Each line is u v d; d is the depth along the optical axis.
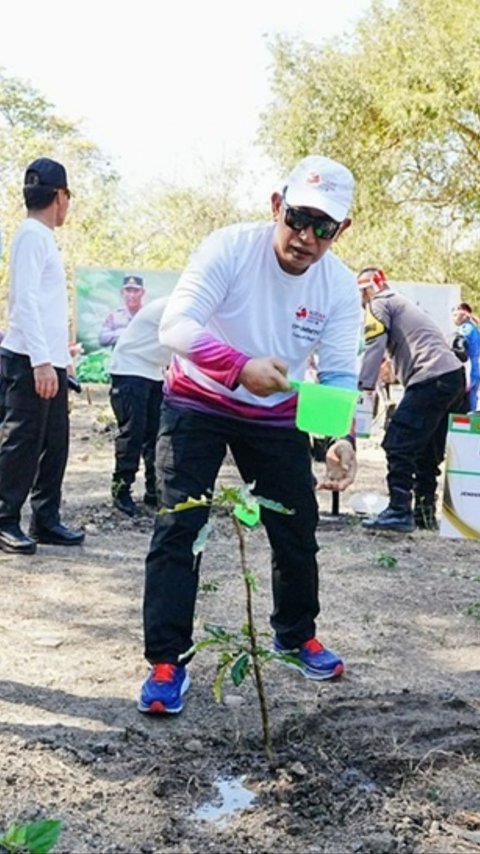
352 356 3.74
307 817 2.95
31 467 5.87
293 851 2.77
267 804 3.01
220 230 3.52
